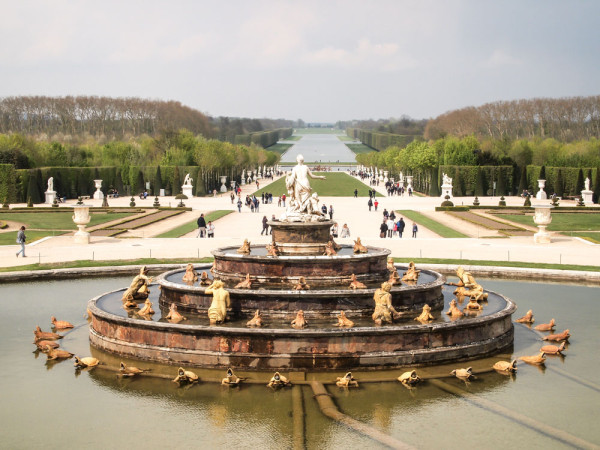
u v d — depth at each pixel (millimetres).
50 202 137250
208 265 45406
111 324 34031
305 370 30922
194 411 26922
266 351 31062
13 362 32781
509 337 35406
